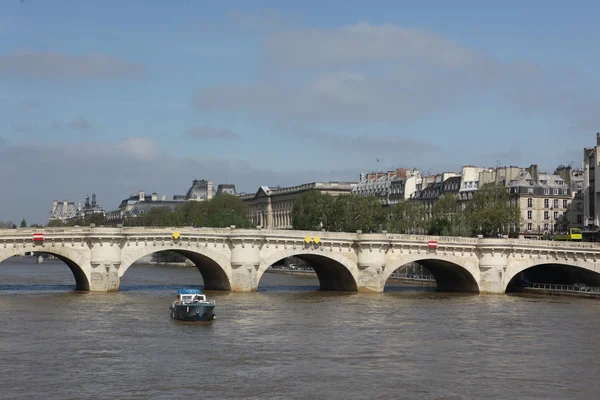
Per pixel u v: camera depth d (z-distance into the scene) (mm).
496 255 145375
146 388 65125
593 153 195125
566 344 86688
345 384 67125
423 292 148500
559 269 162750
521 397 64312
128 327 93000
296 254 138750
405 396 63875
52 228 125062
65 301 117000
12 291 134625
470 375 71062
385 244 140750
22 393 63375
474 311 114500
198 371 70875
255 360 75562
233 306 114938
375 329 94688
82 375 69000
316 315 106188
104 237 127125
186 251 137000
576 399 64125
